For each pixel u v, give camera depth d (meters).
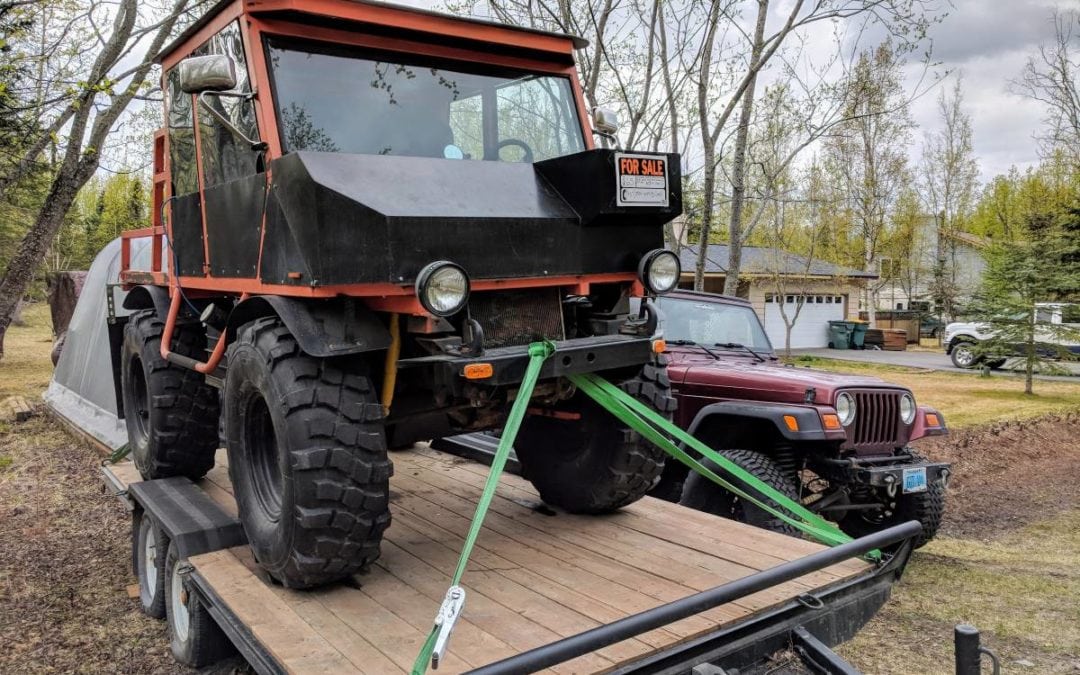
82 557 5.66
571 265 3.21
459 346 2.88
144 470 4.80
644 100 9.19
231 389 3.31
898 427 5.61
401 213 2.72
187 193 4.08
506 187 3.20
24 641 4.32
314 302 2.94
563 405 3.89
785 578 2.52
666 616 2.22
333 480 2.82
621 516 4.05
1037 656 4.25
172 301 4.25
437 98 3.57
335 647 2.53
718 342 6.74
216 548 3.59
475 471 5.04
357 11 3.28
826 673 2.67
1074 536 6.75
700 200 11.85
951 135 38.16
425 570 3.28
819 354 24.91
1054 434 10.96
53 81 10.20
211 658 3.57
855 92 11.16
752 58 8.59
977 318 15.76
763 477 4.97
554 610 2.84
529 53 3.83
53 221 11.62
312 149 3.19
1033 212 26.02
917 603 5.03
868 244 30.00
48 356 17.75
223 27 3.44
